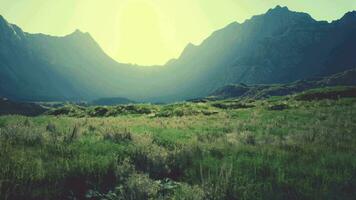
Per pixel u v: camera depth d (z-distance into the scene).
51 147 10.52
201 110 47.31
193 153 10.74
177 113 44.53
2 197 6.54
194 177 8.57
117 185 7.96
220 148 11.84
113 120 31.11
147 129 20.56
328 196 7.18
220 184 7.61
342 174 8.75
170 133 17.88
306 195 7.26
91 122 24.59
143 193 7.35
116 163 8.80
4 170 7.45
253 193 7.28
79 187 7.73
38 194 6.93
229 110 48.62
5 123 18.00
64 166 8.29
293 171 8.88
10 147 9.66
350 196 7.30
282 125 22.09
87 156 9.27
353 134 15.83
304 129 19.44
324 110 35.56
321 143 13.28
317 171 8.73
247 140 14.24
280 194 7.29
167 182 8.48
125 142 12.70
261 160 9.81
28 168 7.80
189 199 7.11
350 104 44.34
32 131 12.30
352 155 10.80
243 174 8.66
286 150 12.01
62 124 20.75
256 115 34.62
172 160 10.05
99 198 7.34
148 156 9.85
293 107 46.12
